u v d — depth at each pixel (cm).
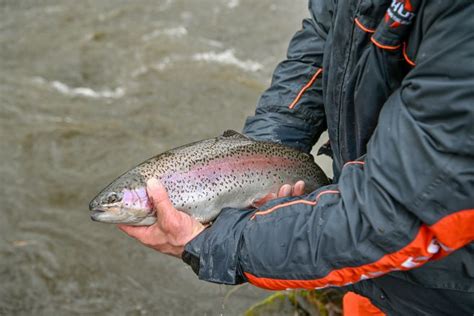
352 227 118
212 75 430
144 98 409
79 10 515
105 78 432
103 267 275
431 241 115
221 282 131
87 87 423
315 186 160
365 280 141
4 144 362
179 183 146
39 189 326
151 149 363
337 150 144
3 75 435
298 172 158
